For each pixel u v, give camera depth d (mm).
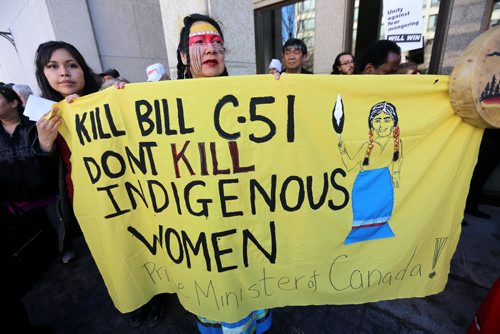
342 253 1300
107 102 1205
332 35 3902
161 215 1273
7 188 1730
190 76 1585
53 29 4059
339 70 2852
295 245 1274
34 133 1342
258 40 4801
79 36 4277
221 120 1151
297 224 1254
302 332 1706
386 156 1228
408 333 1662
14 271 1420
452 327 1679
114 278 1366
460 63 1093
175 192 1229
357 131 1200
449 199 1293
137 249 1368
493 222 2736
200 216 1216
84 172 1295
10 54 6461
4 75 7711
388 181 1250
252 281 1303
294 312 1847
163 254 1353
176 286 1354
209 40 1409
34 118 1255
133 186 1300
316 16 3986
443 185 1253
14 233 1440
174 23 2705
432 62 3270
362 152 1219
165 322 1845
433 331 1663
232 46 2750
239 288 1294
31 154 1731
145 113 1179
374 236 1292
